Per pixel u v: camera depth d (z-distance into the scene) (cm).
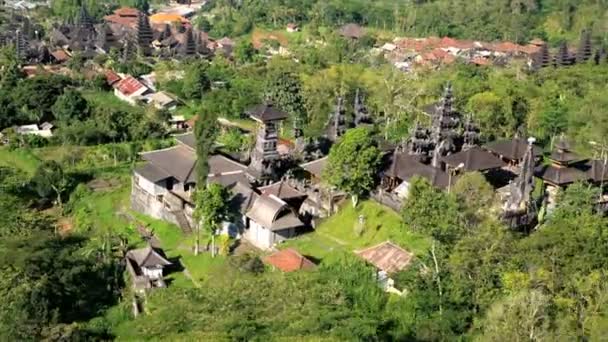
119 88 15850
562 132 11906
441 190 8050
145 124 13488
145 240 9506
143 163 11675
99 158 12525
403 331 6744
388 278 7481
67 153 12588
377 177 9238
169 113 14312
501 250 6750
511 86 13775
